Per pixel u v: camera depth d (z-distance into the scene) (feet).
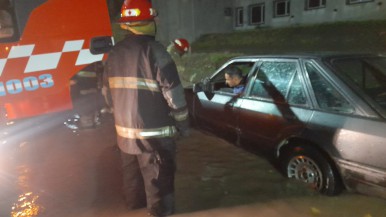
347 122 8.71
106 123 17.38
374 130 8.16
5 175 11.68
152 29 7.70
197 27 42.98
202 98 14.33
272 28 39.09
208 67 32.48
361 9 30.53
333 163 9.14
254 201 9.55
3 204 9.78
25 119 12.53
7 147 13.10
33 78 11.88
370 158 8.17
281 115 10.41
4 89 11.35
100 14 13.15
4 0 10.96
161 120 7.72
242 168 11.80
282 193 9.87
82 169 12.06
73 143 14.60
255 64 12.16
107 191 10.44
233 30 45.34
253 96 11.81
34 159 12.95
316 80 9.80
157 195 8.23
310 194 9.64
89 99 13.55
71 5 12.34
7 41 11.17
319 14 34.17
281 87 10.79
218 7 43.75
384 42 25.71
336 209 8.90
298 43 32.19
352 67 10.01
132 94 7.51
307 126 9.56
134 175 8.93
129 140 7.80
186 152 13.50
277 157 10.84
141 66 7.38
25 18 11.38
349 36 28.96
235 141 12.75
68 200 9.96
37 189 10.65
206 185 10.66
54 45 12.10
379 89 9.71
